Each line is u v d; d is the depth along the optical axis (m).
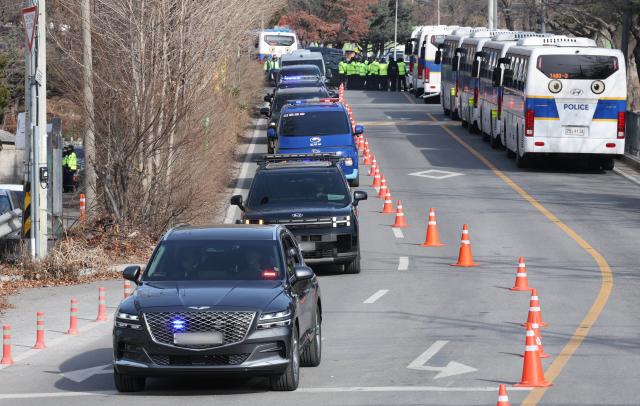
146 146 74.19
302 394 37.25
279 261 39.97
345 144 98.62
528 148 112.50
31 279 65.38
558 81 111.69
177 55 75.81
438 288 61.00
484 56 141.50
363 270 67.75
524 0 198.75
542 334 48.22
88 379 40.97
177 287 38.28
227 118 103.69
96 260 67.56
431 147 136.12
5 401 37.28
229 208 90.44
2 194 77.12
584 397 36.06
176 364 35.97
